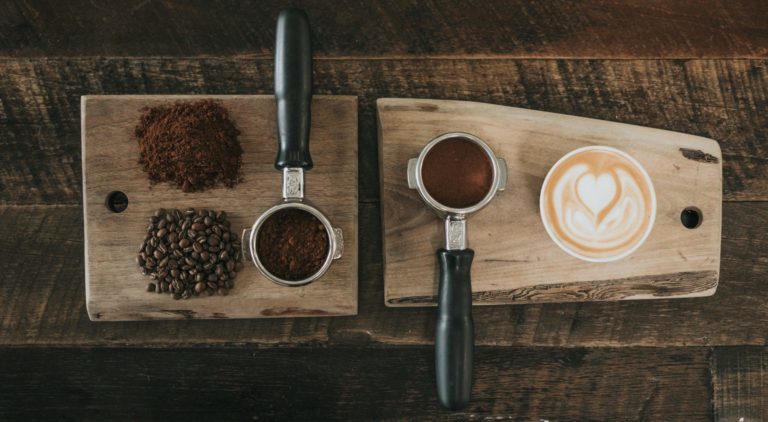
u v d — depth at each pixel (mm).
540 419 1118
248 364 1110
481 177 994
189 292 1022
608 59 1108
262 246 959
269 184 1050
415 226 1058
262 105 1048
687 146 1081
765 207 1108
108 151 1034
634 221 1048
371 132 1101
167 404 1110
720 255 1105
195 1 1094
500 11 1108
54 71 1086
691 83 1110
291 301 1047
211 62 1096
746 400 1116
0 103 1084
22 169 1087
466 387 988
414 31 1105
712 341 1116
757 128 1111
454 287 981
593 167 1044
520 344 1113
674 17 1108
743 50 1108
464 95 1106
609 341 1115
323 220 940
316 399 1118
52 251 1093
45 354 1099
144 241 1024
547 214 1029
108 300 1033
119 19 1091
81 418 1106
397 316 1104
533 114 1071
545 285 1071
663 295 1085
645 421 1116
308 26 938
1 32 1085
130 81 1091
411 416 1119
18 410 1104
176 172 1014
